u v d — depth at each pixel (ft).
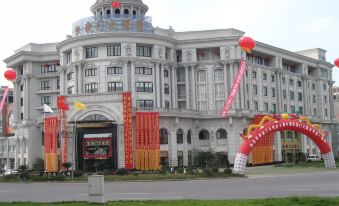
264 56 340.18
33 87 330.95
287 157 332.80
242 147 191.42
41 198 102.83
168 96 292.61
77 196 105.40
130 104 240.94
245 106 300.20
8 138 383.65
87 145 245.04
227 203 73.67
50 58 329.31
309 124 211.20
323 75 415.03
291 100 364.17
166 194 103.86
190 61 301.63
